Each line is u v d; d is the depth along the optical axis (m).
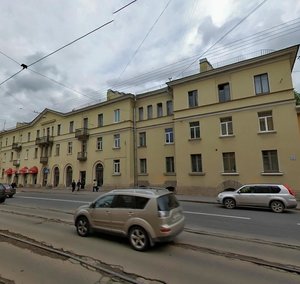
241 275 4.81
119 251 6.21
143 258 5.71
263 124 19.83
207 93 22.75
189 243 6.96
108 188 29.39
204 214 12.19
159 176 26.27
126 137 28.83
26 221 10.23
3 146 50.69
